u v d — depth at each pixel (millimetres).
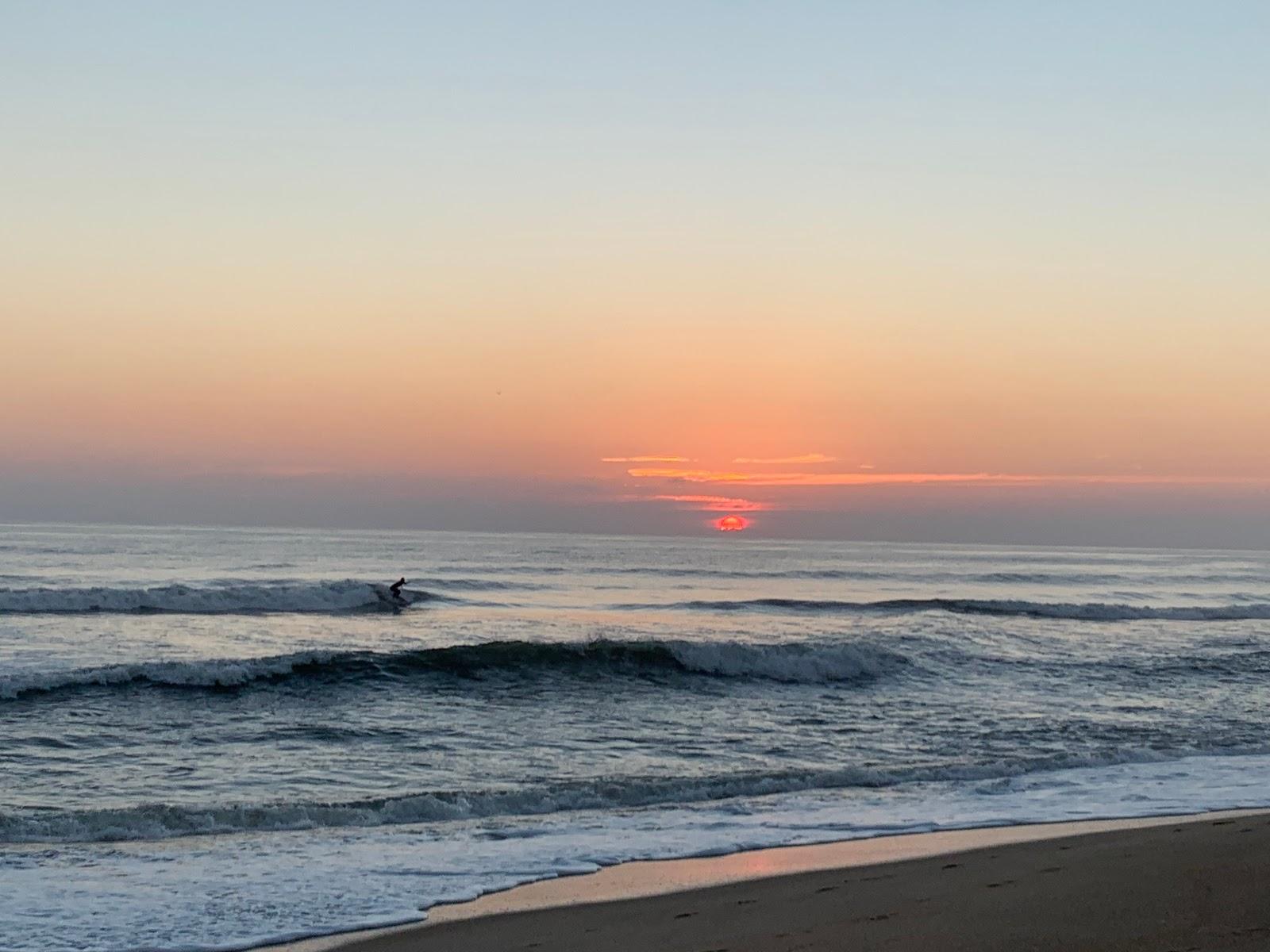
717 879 9367
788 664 24094
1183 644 31750
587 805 12703
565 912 8352
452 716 18922
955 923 7527
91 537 115000
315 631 32031
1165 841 10367
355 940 7703
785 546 186625
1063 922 7402
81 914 8305
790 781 13812
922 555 129000
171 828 11258
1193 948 6621
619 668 23531
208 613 36656
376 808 12055
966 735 17703
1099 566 102875
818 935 7414
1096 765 15375
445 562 77562
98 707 18406
